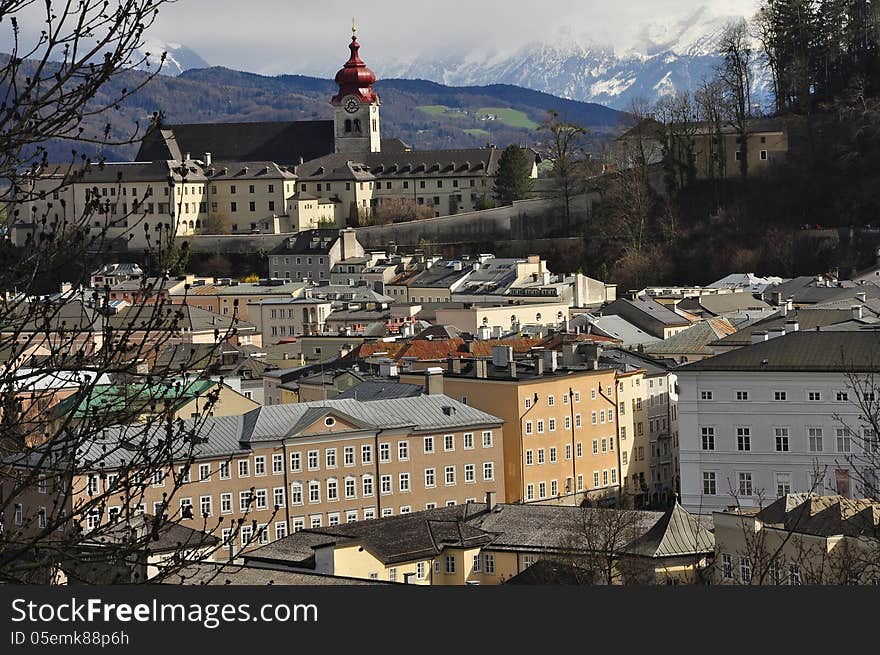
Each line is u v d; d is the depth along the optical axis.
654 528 115.19
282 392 198.75
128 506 38.03
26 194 37.47
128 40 37.25
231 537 41.03
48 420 38.38
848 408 158.62
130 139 38.72
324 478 156.00
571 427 185.38
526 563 124.31
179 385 40.03
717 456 164.75
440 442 165.88
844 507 99.75
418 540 126.62
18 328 37.75
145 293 39.19
